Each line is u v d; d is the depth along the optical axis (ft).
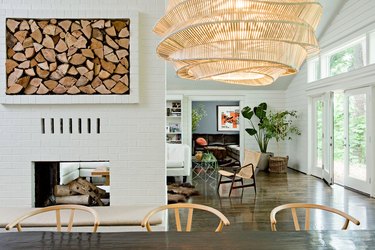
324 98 20.86
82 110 11.06
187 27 4.37
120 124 11.16
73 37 10.89
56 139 11.00
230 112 38.01
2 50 10.71
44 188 11.80
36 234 5.52
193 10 4.54
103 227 9.87
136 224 9.46
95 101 10.89
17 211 10.23
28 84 10.80
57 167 12.36
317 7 4.70
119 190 11.19
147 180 11.21
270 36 4.32
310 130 23.52
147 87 11.23
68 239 5.24
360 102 17.51
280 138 27.14
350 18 17.54
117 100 10.93
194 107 37.99
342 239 5.20
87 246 4.91
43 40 10.84
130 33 10.97
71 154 11.03
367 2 16.02
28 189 10.93
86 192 12.29
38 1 10.89
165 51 5.22
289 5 4.40
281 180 21.49
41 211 6.54
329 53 20.48
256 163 17.97
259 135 28.19
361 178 17.49
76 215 9.86
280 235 5.42
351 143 18.47
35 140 10.94
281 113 26.05
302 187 19.02
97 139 11.10
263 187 19.13
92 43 10.94
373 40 16.03
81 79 10.89
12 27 10.73
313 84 22.13
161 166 11.23
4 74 10.71
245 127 28.58
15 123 10.90
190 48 4.67
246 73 5.71
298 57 4.94
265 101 28.55
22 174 10.93
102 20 10.93
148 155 11.21
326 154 20.48
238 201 15.66
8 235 5.47
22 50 10.80
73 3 10.95
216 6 4.40
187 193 17.12
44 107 10.96
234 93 28.60
